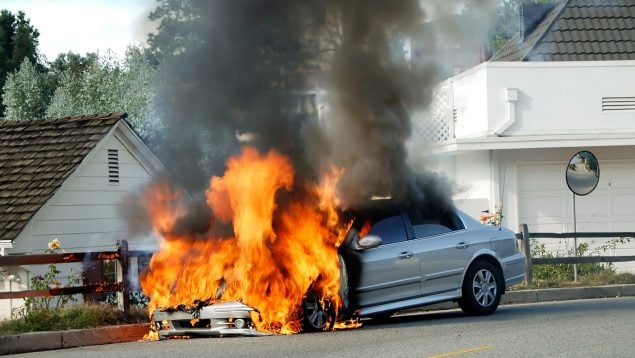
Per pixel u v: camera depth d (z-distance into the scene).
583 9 24.48
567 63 21.91
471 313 13.66
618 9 24.50
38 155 19.12
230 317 11.40
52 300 16.14
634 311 13.91
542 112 21.84
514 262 14.13
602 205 22.31
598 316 13.18
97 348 11.24
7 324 12.01
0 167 19.02
